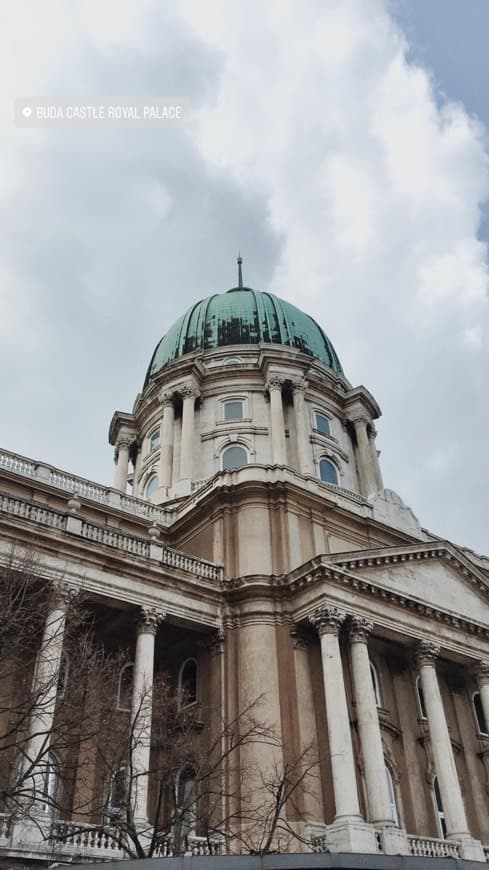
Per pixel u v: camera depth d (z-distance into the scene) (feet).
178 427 166.20
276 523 113.60
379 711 105.19
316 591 99.04
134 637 103.09
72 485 122.01
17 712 69.26
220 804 86.63
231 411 167.84
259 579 103.65
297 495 116.98
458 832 91.81
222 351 177.88
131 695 90.38
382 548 108.78
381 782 87.97
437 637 108.37
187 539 121.39
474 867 55.47
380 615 102.58
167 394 167.22
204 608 102.17
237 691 97.66
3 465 116.06
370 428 179.01
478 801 109.81
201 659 104.63
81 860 71.51
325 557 100.32
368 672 96.07
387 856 52.85
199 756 79.30
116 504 125.39
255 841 82.94
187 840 78.89
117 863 48.06
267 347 173.58
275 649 99.45
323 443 165.78
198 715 97.86
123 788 71.56
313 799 87.92
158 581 99.19
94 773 84.17
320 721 95.20
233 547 111.86
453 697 118.93
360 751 96.68
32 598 80.23
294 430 162.91
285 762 86.33
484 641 114.73
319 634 96.53
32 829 70.44
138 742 71.97
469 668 114.62
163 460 158.30
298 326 191.31
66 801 80.94
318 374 180.55
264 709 93.25
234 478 118.93
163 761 82.48
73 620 81.25
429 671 104.88
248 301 192.54
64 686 74.64
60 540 91.45
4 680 83.15
